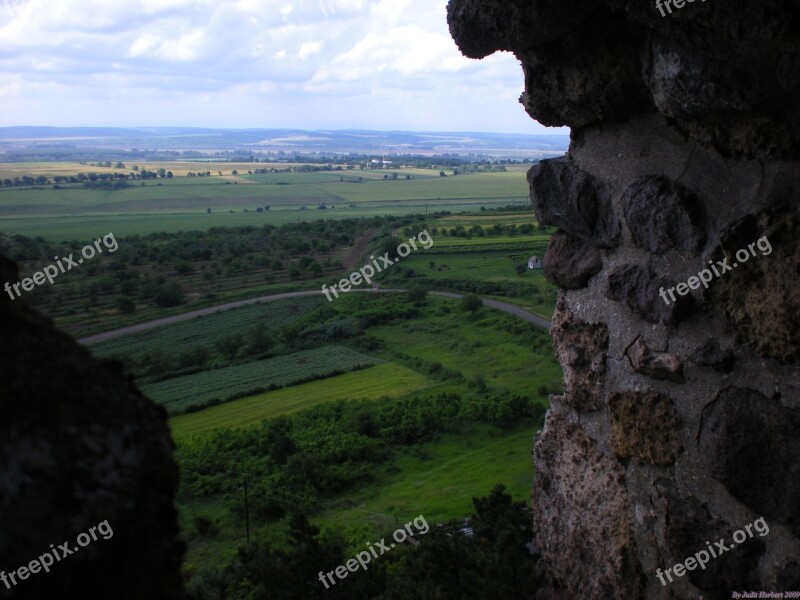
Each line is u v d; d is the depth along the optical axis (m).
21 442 1.64
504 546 6.43
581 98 4.52
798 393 3.45
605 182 4.56
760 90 3.46
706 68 3.59
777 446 3.53
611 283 4.50
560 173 4.86
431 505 20.91
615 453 4.50
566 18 4.20
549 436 5.18
